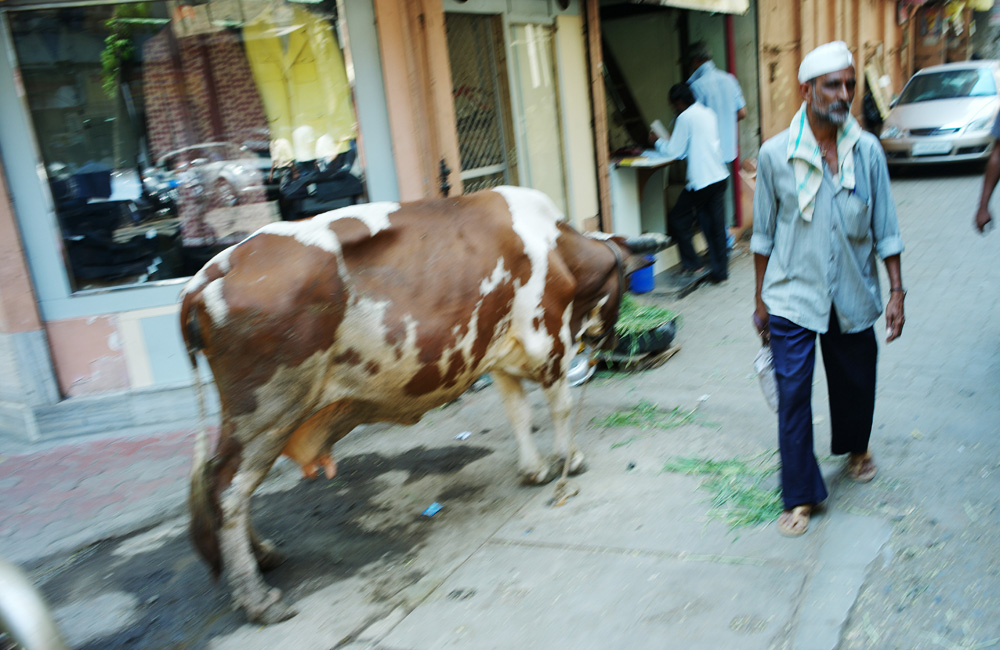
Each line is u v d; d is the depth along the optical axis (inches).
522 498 167.5
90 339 220.5
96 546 163.9
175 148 221.5
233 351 124.4
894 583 126.8
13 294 211.6
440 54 234.5
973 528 139.6
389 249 138.7
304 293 126.0
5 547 164.4
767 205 141.4
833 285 137.9
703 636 118.3
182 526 169.9
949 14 990.4
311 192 231.9
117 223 219.9
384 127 231.0
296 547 155.7
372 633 127.0
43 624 82.9
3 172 208.1
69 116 212.7
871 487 156.3
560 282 158.7
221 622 134.3
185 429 219.3
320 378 131.3
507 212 154.6
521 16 272.1
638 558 140.0
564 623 124.5
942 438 173.9
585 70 310.2
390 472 186.2
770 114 458.9
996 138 180.5
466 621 127.6
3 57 204.4
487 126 273.3
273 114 225.9
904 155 546.6
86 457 206.4
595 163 318.7
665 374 231.9
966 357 219.8
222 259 129.4
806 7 502.9
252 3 217.9
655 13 385.1
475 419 214.5
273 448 129.9
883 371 215.2
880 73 738.8
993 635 113.9
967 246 343.9
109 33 211.2
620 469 174.7
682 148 318.7
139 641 131.4
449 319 141.2
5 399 222.8
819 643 114.5
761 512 150.3
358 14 221.9
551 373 163.8
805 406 140.8
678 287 322.0
